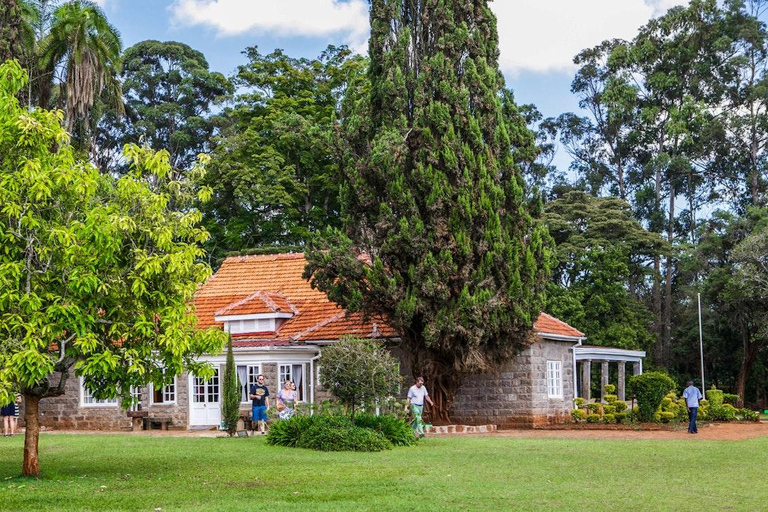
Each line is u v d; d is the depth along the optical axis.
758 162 65.88
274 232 50.72
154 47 66.19
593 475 16.47
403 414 25.20
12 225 15.62
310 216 50.59
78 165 16.03
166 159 16.78
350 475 16.47
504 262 27.78
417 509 12.53
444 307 27.34
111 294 15.88
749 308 52.22
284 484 15.37
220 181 49.03
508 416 30.47
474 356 27.77
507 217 28.30
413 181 27.89
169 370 16.94
